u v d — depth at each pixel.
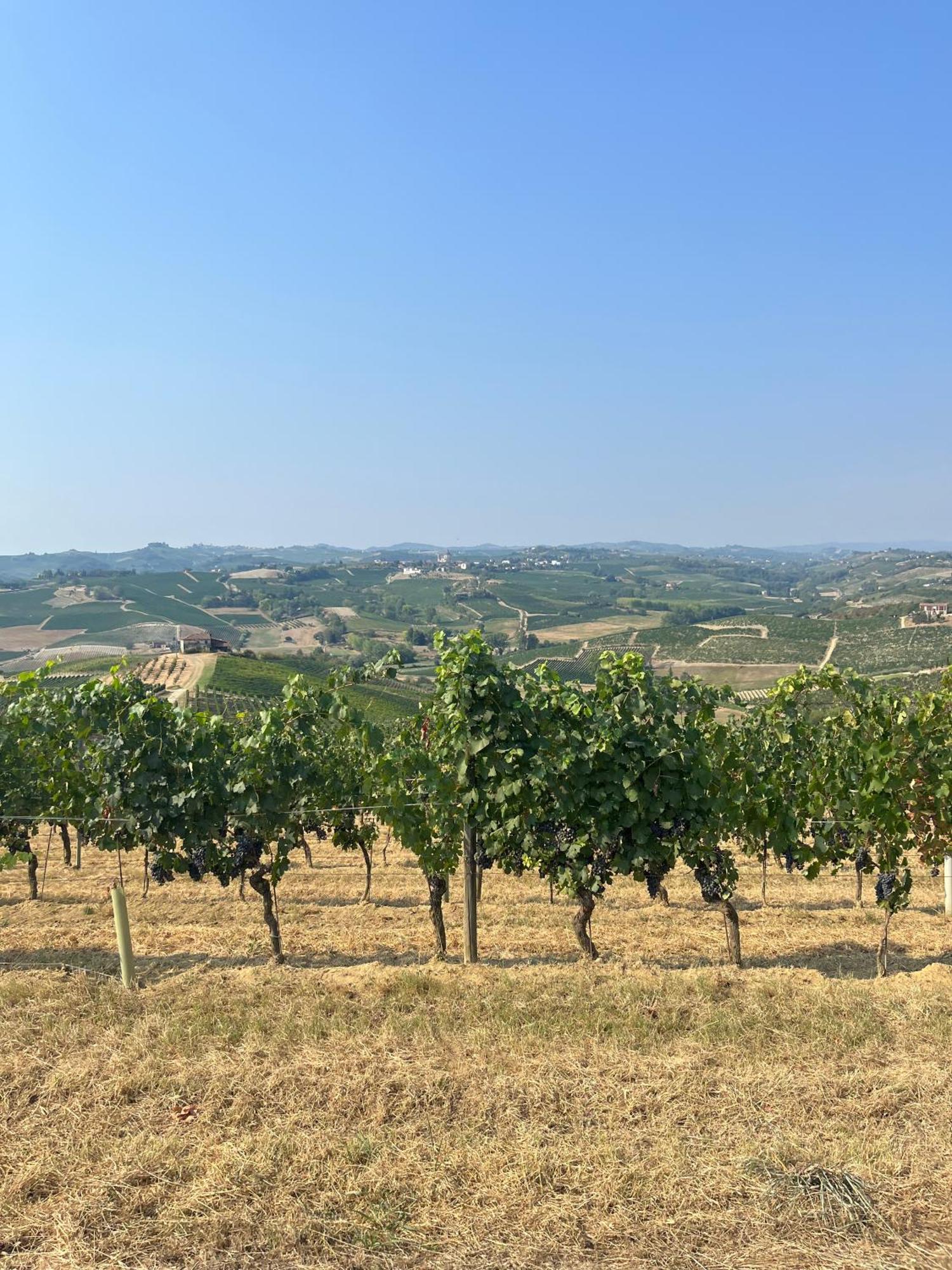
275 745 12.96
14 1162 6.20
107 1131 6.63
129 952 9.96
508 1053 7.83
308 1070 7.49
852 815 12.98
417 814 13.15
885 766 12.60
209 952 13.39
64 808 14.37
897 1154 6.25
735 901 18.77
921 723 13.48
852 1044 8.07
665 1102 6.99
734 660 142.62
